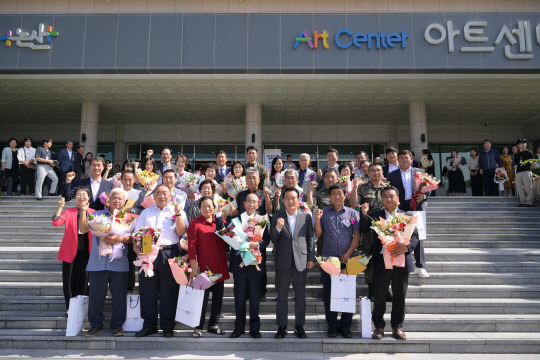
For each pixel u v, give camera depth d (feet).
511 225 27.43
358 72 35.55
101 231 14.82
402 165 19.10
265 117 51.08
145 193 18.25
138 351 14.62
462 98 43.24
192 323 14.71
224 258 15.94
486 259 21.21
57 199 31.12
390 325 15.98
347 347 14.67
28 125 54.65
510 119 52.47
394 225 14.61
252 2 36.37
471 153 40.27
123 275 15.61
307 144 55.42
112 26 35.32
